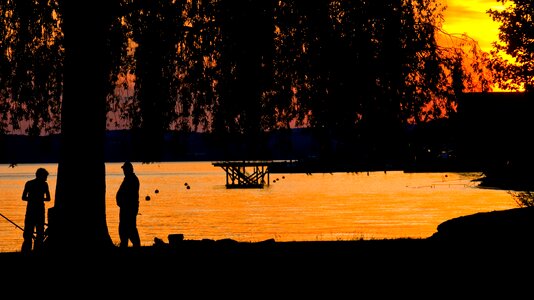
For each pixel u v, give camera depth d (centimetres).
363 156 3834
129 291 2777
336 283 2847
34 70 4003
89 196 3462
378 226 9094
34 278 3027
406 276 2839
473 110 4084
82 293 2755
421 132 3841
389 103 3716
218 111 3884
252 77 3722
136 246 4097
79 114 3447
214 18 3728
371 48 3666
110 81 3922
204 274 3075
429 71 3725
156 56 3781
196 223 10038
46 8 3809
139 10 3725
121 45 3809
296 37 3703
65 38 3469
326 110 3741
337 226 9138
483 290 2623
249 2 3612
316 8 3634
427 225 9212
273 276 3016
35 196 4097
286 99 3822
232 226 9388
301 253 3619
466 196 17025
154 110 3856
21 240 7638
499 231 2817
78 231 3438
